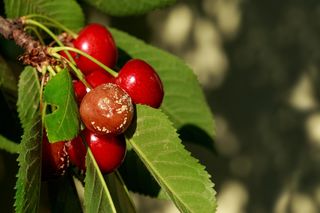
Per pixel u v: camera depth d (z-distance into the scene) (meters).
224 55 1.43
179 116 0.65
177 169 0.51
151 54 0.64
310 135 1.44
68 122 0.49
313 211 1.44
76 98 0.50
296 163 1.44
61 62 0.52
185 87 0.65
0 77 0.62
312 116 1.44
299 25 1.44
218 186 1.43
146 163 0.51
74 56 0.55
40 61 0.52
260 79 1.44
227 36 1.43
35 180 0.49
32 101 0.55
